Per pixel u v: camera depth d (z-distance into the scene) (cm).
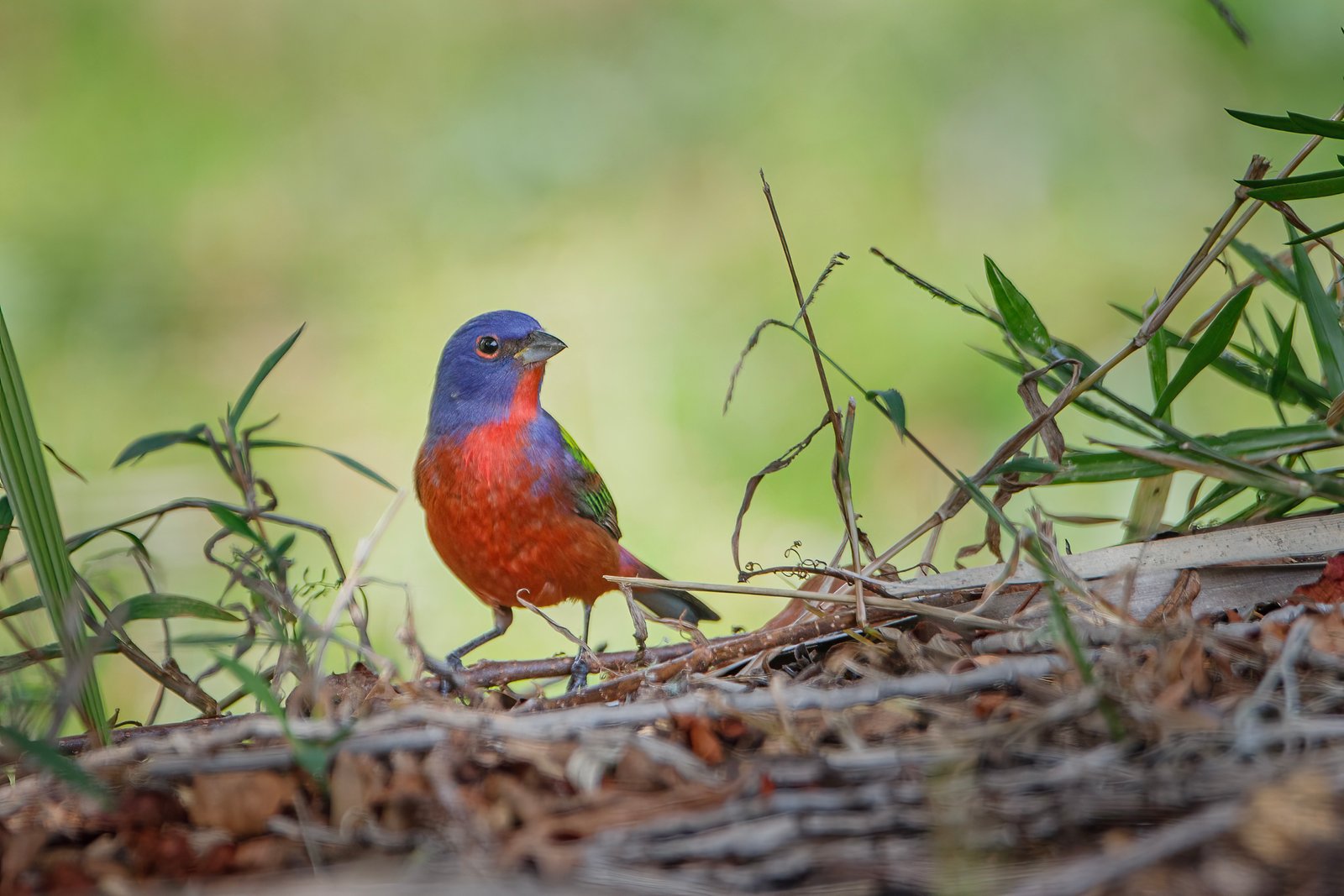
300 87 2203
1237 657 505
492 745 471
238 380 1844
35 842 462
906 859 405
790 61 2102
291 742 456
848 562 1304
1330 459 1022
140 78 2169
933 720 486
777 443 1581
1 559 667
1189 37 1948
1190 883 384
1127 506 1279
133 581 845
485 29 2238
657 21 2188
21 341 1862
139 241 1977
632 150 2089
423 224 2053
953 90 2012
